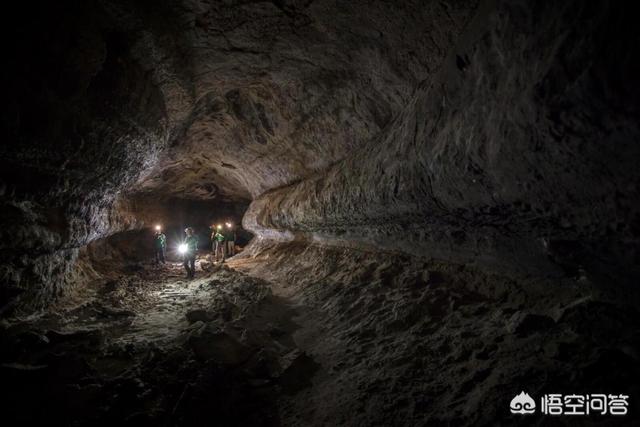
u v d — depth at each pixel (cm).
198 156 980
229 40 405
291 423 254
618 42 123
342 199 477
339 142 527
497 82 192
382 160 374
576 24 138
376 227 472
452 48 265
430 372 252
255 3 338
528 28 165
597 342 203
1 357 274
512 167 193
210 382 285
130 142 482
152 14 333
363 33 343
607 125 135
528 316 247
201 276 867
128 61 372
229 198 1648
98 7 290
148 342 359
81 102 326
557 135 157
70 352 294
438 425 202
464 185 246
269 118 627
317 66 431
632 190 150
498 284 312
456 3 249
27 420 229
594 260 218
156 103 487
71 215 439
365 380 273
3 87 230
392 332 329
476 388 214
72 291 496
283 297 561
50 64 263
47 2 232
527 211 220
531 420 175
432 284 375
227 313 467
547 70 150
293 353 355
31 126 273
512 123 179
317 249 715
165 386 280
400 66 344
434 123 270
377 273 466
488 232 298
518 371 207
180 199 1576
